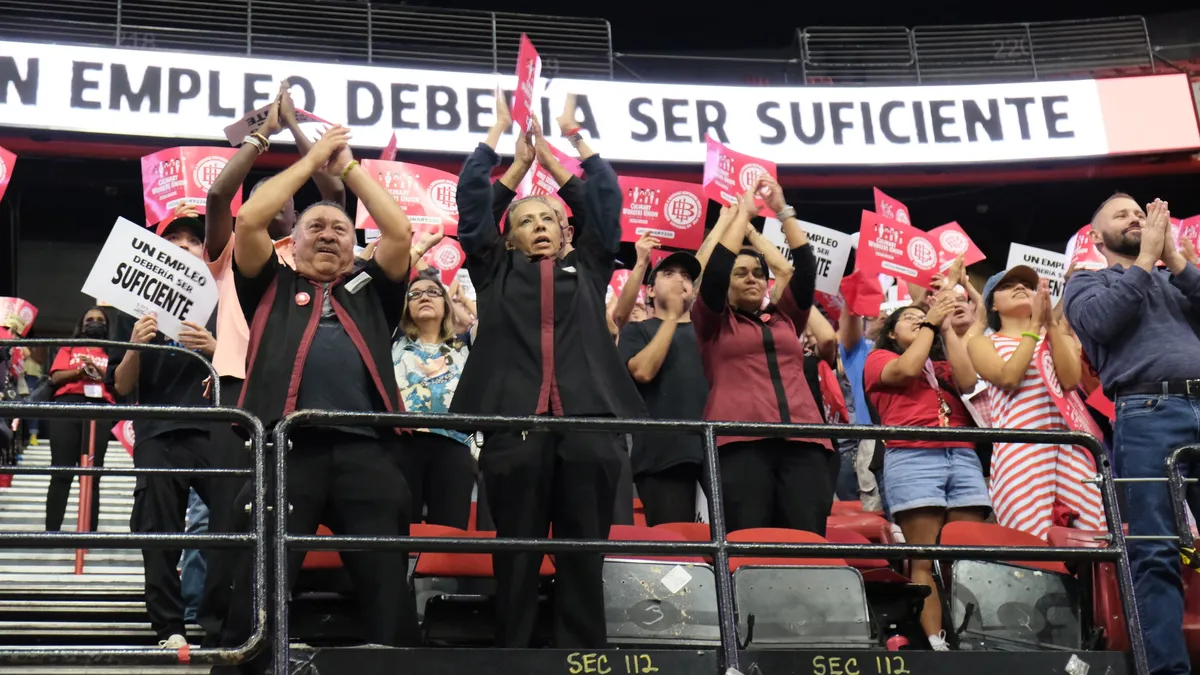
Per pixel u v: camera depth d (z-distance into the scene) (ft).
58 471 10.46
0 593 16.42
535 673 10.53
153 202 20.70
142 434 14.90
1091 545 13.12
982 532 13.98
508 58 38.22
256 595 9.73
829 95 35.60
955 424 16.43
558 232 12.60
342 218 12.01
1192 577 13.25
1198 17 45.47
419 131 32.78
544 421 10.62
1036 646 13.15
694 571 12.67
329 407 11.21
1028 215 40.91
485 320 12.14
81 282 39.65
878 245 20.89
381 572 10.97
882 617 13.80
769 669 10.91
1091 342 13.61
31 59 30.96
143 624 15.05
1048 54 40.73
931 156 35.40
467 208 12.45
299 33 37.09
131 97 31.30
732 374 14.40
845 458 20.65
